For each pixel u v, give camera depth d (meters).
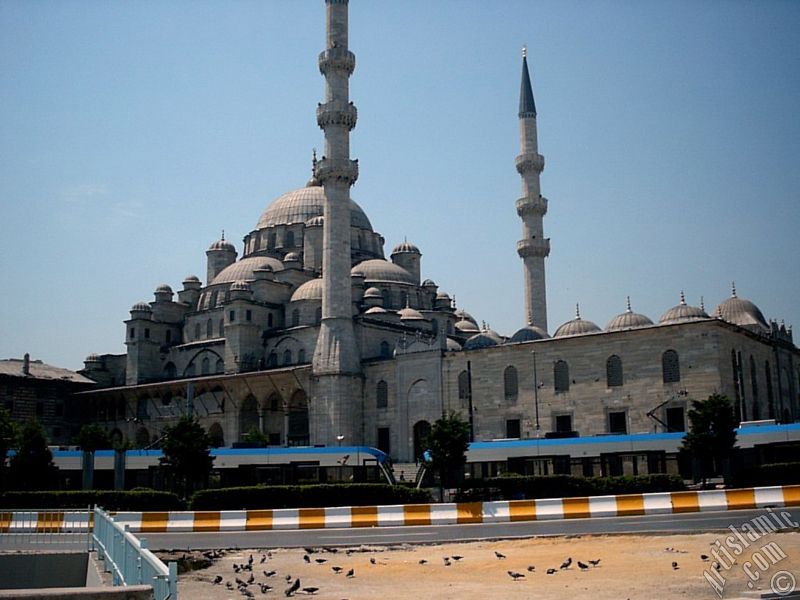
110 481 80.50
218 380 107.88
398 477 84.69
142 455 77.50
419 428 95.81
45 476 76.38
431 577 31.69
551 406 86.94
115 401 124.44
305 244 122.88
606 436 67.00
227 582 30.48
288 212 129.88
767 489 44.81
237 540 44.53
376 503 57.88
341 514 49.06
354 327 102.69
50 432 123.50
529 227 113.38
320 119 98.25
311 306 111.56
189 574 33.88
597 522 44.50
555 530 42.75
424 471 68.44
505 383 90.44
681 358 79.88
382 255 132.12
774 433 61.97
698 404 63.09
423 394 95.31
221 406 110.44
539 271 112.75
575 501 47.00
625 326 94.31
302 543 42.78
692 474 66.12
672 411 79.69
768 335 98.50
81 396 125.25
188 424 69.81
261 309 112.81
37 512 42.12
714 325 78.50
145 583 17.55
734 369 81.69
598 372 84.62
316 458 72.00
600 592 26.78
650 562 32.31
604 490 57.41
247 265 122.56
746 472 58.09
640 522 43.09
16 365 127.00
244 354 109.81
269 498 57.66
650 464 67.88
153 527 48.72
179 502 60.84
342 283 98.00
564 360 87.00
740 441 63.81
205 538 45.62
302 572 33.78
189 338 122.44
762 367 91.25
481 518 47.56
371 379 99.50
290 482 72.00
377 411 98.44
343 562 36.31
